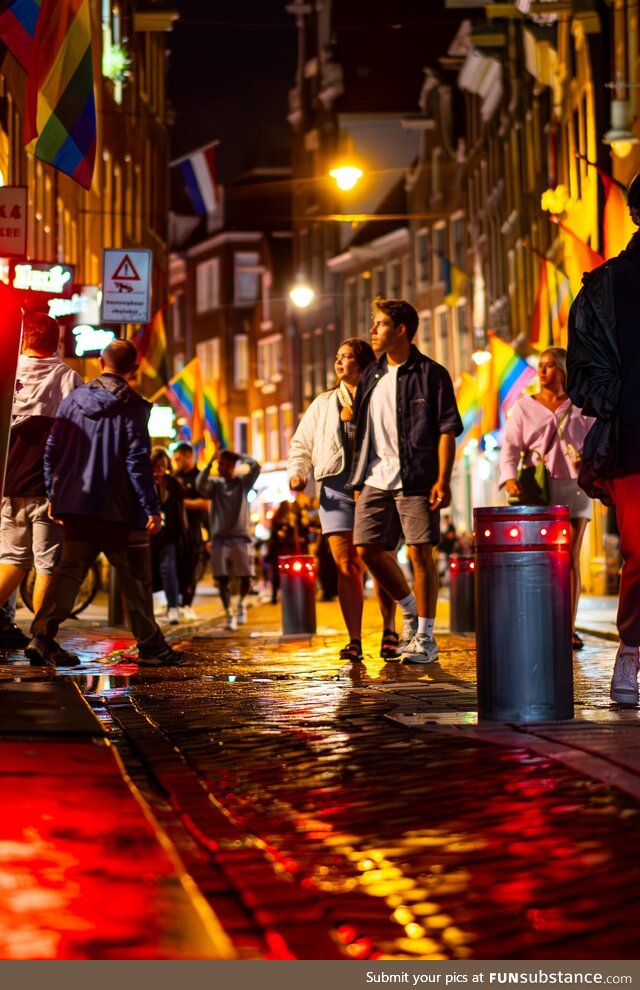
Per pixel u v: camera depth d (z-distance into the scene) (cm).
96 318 2503
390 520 1084
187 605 1945
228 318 9656
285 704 749
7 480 1046
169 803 475
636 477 699
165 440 4206
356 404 1088
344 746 584
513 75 5216
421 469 1061
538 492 1214
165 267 5797
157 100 5562
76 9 1406
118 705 754
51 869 365
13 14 1388
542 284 3416
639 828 416
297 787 495
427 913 331
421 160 7275
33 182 2762
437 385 1066
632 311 698
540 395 1231
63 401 1005
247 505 1744
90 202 3678
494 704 631
